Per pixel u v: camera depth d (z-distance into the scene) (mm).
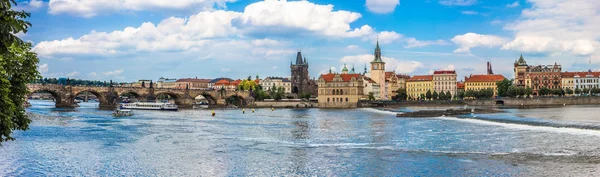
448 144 86188
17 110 49812
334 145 88125
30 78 52375
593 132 99188
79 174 62438
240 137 104562
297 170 63250
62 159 73000
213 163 69125
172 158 73750
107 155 76875
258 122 159875
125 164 68812
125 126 135375
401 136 102750
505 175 57250
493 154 73000
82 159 72938
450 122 145375
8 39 24172
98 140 97500
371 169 62625
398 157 71812
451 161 67312
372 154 75375
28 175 61781
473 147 81312
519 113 186875
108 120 161625
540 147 79312
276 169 64188
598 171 58625
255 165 67250
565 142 84750
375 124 144000
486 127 120812
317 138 101312
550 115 165875
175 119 175500
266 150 81938
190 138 102188
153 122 155125
